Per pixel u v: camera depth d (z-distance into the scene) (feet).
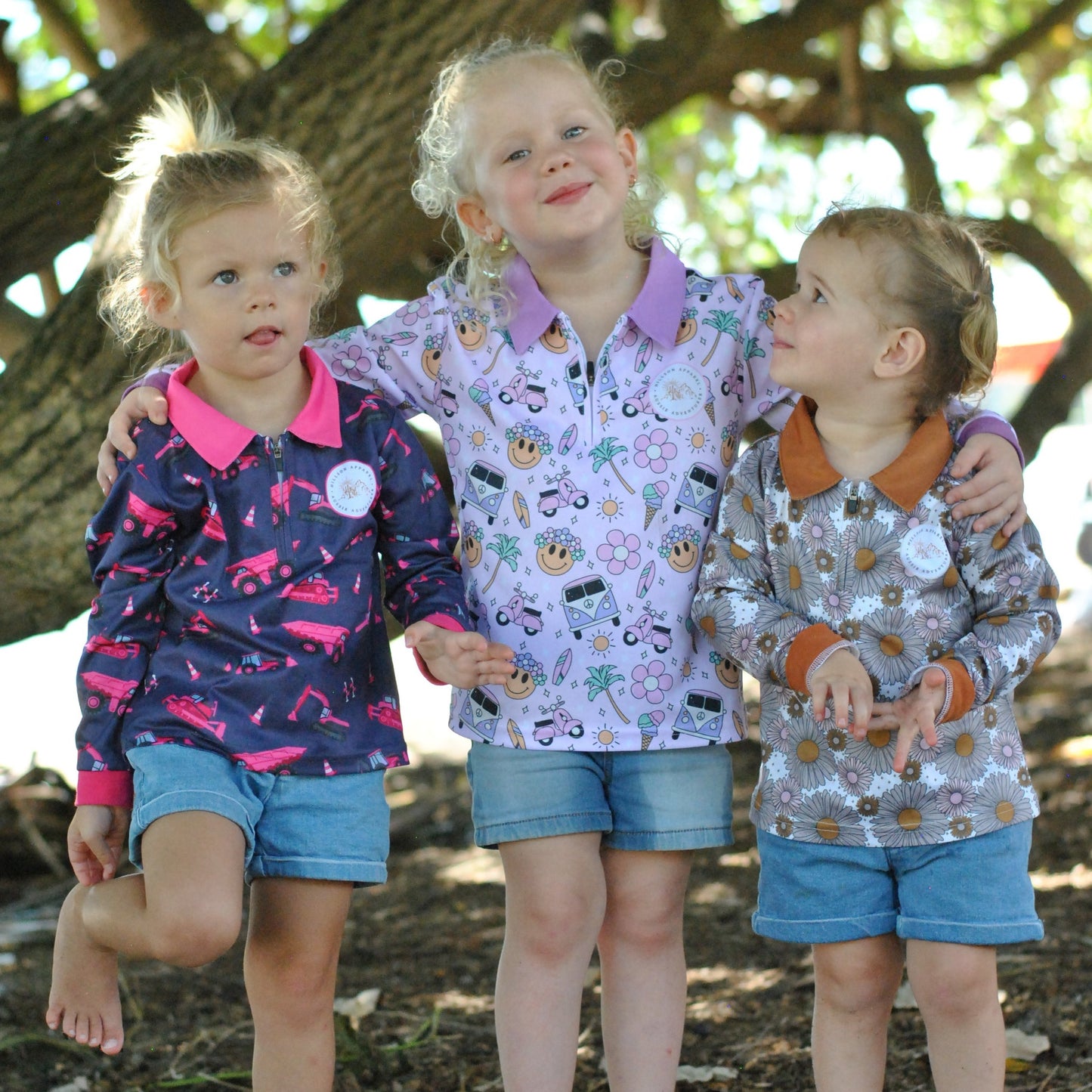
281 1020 8.77
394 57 14.39
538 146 9.29
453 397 9.76
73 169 16.14
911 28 38.83
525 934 9.23
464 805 21.99
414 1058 11.55
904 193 26.27
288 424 8.92
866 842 8.57
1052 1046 10.66
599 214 9.31
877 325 8.61
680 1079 10.71
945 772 8.46
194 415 8.73
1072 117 41.55
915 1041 11.01
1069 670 29.45
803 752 8.73
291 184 8.90
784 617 8.71
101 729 8.55
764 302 9.83
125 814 8.70
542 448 9.52
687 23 19.24
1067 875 15.31
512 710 9.38
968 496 8.62
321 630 8.65
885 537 8.63
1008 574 8.57
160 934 7.95
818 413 9.00
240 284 8.57
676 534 9.48
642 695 9.37
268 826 8.55
